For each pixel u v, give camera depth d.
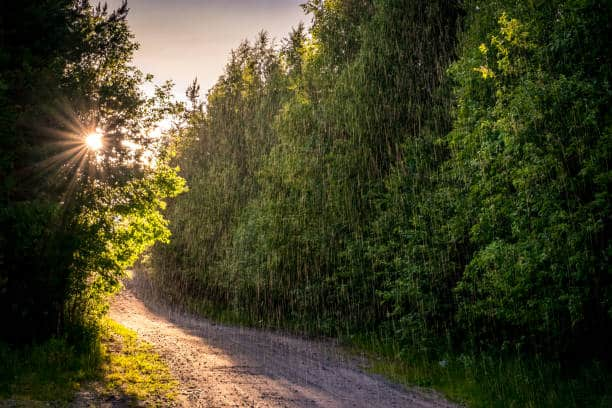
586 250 9.30
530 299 10.67
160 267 43.75
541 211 10.04
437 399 10.37
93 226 13.35
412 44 21.17
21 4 11.71
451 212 14.91
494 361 12.87
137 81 15.45
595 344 11.35
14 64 11.87
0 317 11.03
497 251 11.05
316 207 21.64
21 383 8.72
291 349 16.53
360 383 11.57
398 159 19.03
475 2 16.78
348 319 20.42
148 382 10.11
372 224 18.47
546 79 10.48
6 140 10.84
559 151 9.95
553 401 9.48
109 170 14.21
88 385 9.33
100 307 14.24
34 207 10.65
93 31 14.35
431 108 19.53
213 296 35.94
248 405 8.99
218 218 36.41
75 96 13.07
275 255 23.00
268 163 25.97
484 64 12.88
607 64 10.12
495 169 12.04
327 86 23.89
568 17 10.51
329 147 21.98
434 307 14.66
